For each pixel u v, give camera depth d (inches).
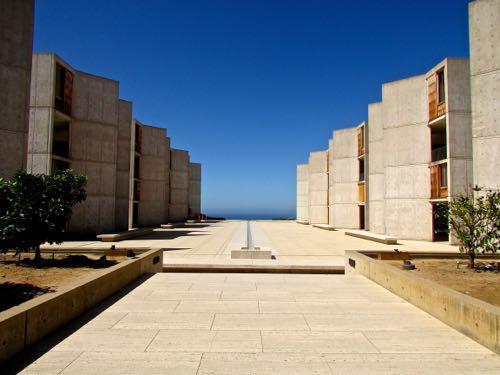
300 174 2082.9
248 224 1664.6
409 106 852.0
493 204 317.7
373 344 172.7
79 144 800.9
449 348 168.1
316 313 224.2
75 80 803.4
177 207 1603.1
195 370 142.8
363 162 1250.6
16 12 564.7
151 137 1286.9
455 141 727.1
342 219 1295.5
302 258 512.1
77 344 169.5
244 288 295.0
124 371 141.6
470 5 553.0
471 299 186.5
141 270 347.9
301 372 141.9
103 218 828.0
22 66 569.0
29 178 325.1
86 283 223.5
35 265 322.0
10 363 148.1
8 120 552.7
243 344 171.2
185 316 215.2
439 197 768.9
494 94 528.7
